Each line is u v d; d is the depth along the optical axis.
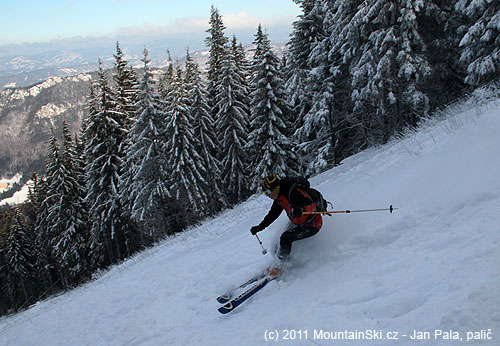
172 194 24.53
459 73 13.27
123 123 25.36
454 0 11.72
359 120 16.91
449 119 7.21
